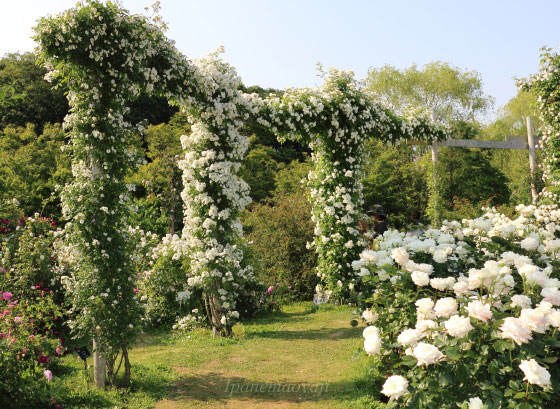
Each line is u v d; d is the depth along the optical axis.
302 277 10.77
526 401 2.34
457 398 2.57
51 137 20.36
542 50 9.47
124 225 4.78
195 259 6.83
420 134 9.98
